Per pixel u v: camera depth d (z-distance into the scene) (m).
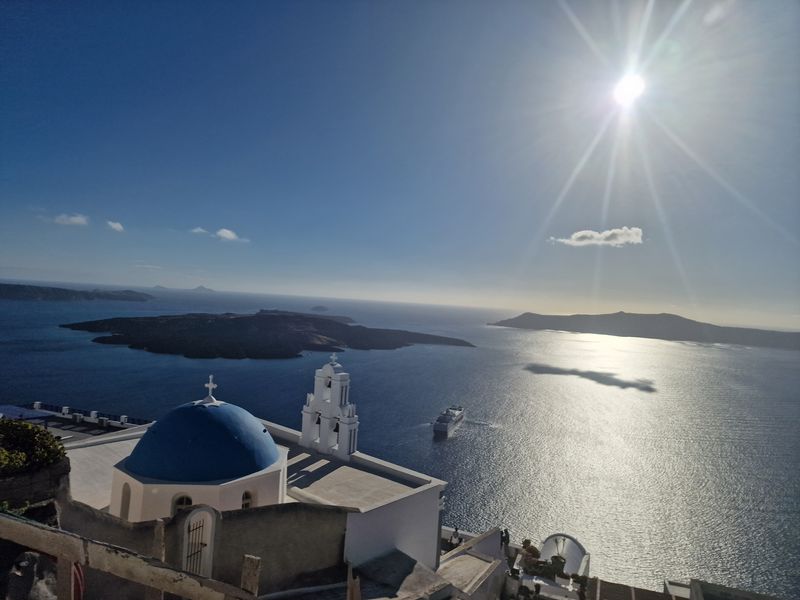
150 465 17.88
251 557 6.23
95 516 13.89
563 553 33.94
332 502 21.59
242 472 18.27
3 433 13.07
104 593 12.27
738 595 23.48
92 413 51.47
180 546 15.14
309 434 28.52
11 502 12.33
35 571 9.26
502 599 25.42
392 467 25.47
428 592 18.03
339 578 18.67
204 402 19.80
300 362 192.75
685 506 74.56
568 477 83.62
